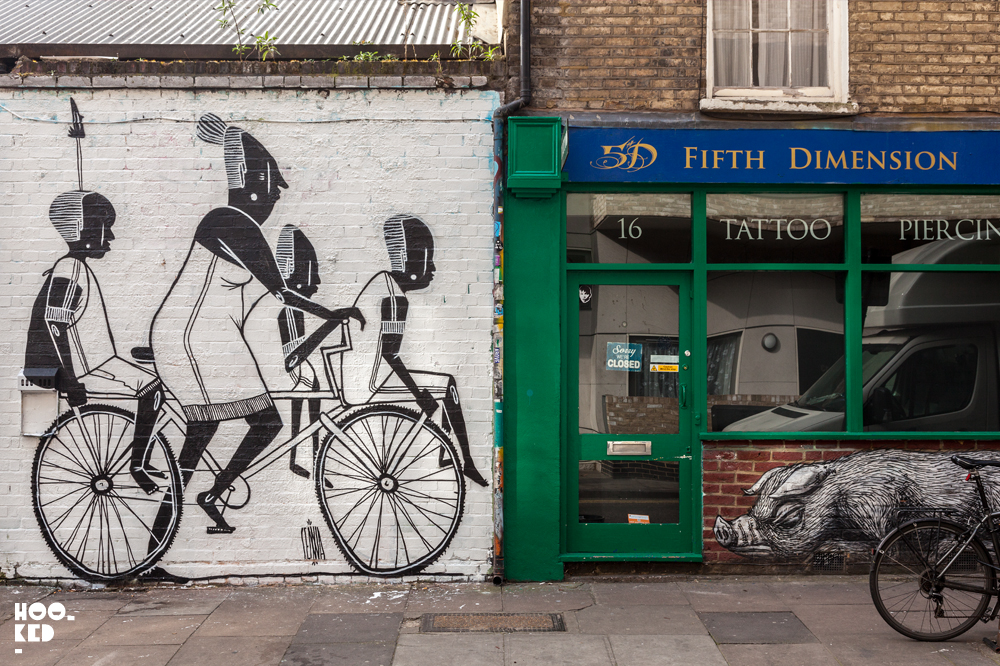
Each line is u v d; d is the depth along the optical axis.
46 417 5.14
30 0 6.84
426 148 5.25
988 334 5.46
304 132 5.23
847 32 5.33
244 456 5.18
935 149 5.31
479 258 5.24
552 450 5.21
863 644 4.16
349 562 5.19
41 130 5.16
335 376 5.21
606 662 3.95
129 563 5.14
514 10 5.28
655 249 5.40
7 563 5.13
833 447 5.30
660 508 5.36
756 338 5.42
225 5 6.20
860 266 5.39
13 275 5.15
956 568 4.24
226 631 4.36
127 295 5.18
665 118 5.28
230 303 5.21
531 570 5.22
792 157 5.29
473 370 5.23
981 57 5.36
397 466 5.21
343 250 5.22
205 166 5.21
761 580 5.22
